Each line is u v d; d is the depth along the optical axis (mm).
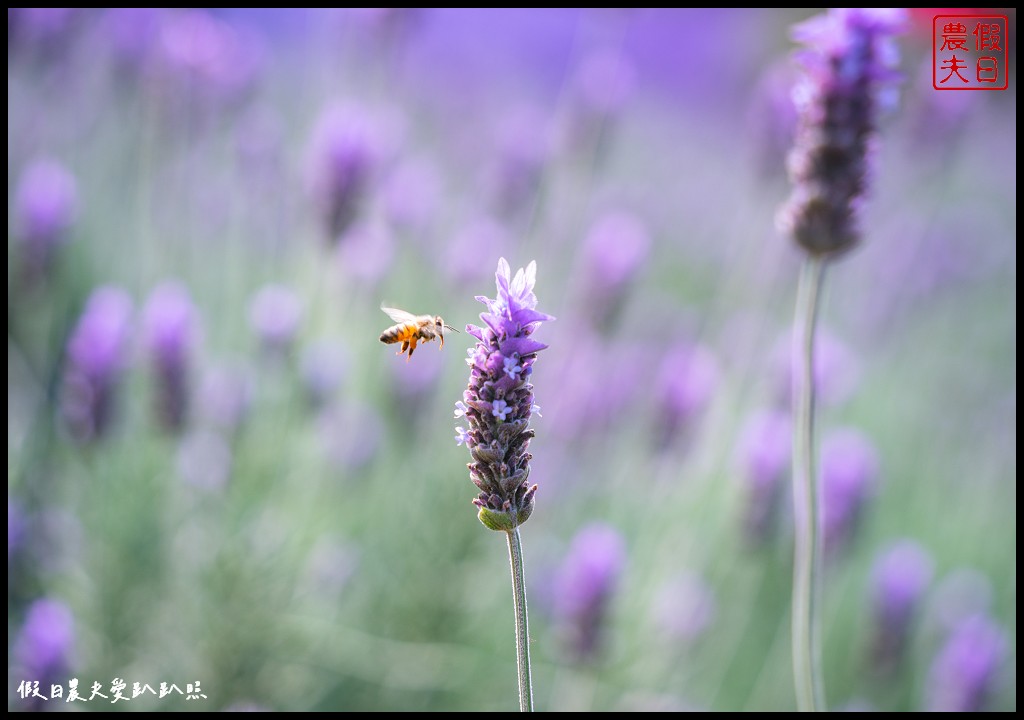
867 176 5574
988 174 21062
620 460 10383
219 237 10953
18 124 11039
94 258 11133
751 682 9992
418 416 9070
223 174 11852
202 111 10742
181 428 7492
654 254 15648
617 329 9547
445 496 8727
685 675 8750
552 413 9633
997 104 20953
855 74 5445
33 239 8250
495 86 20219
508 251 11188
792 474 8266
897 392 13828
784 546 9523
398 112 11570
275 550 7910
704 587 8539
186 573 7902
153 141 10367
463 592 8500
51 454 8953
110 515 7762
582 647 7102
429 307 11039
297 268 9898
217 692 7527
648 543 9336
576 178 10688
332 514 8633
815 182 5539
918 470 12281
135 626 7578
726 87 30266
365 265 9164
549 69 24328
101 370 7199
